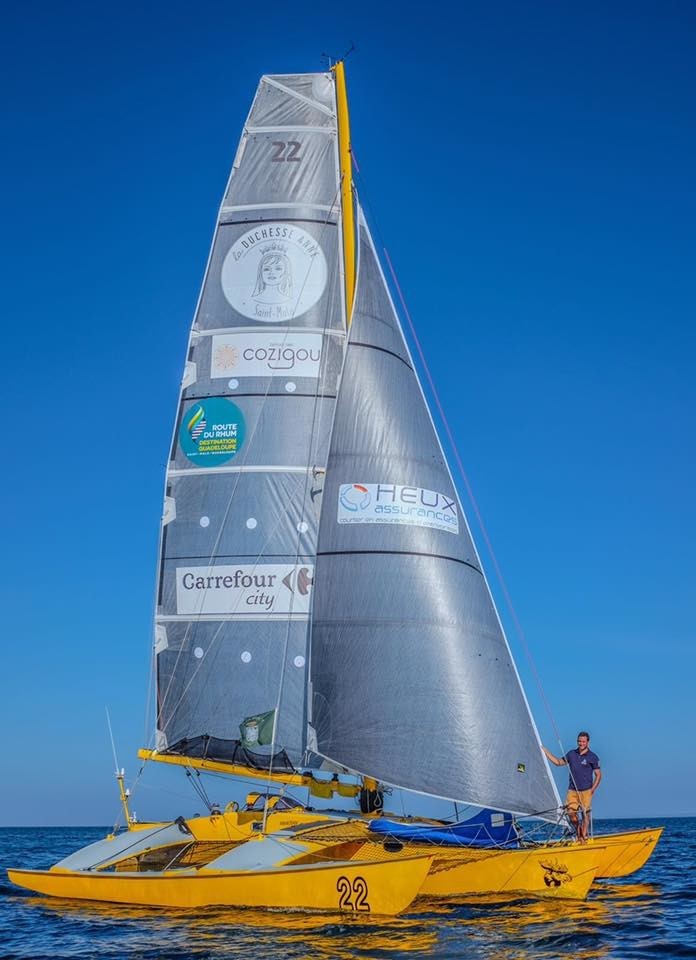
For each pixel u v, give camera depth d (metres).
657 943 14.09
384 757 16.56
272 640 19.34
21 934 14.89
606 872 18.56
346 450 18.22
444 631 17.02
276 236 20.89
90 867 17.27
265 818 16.48
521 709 17.08
